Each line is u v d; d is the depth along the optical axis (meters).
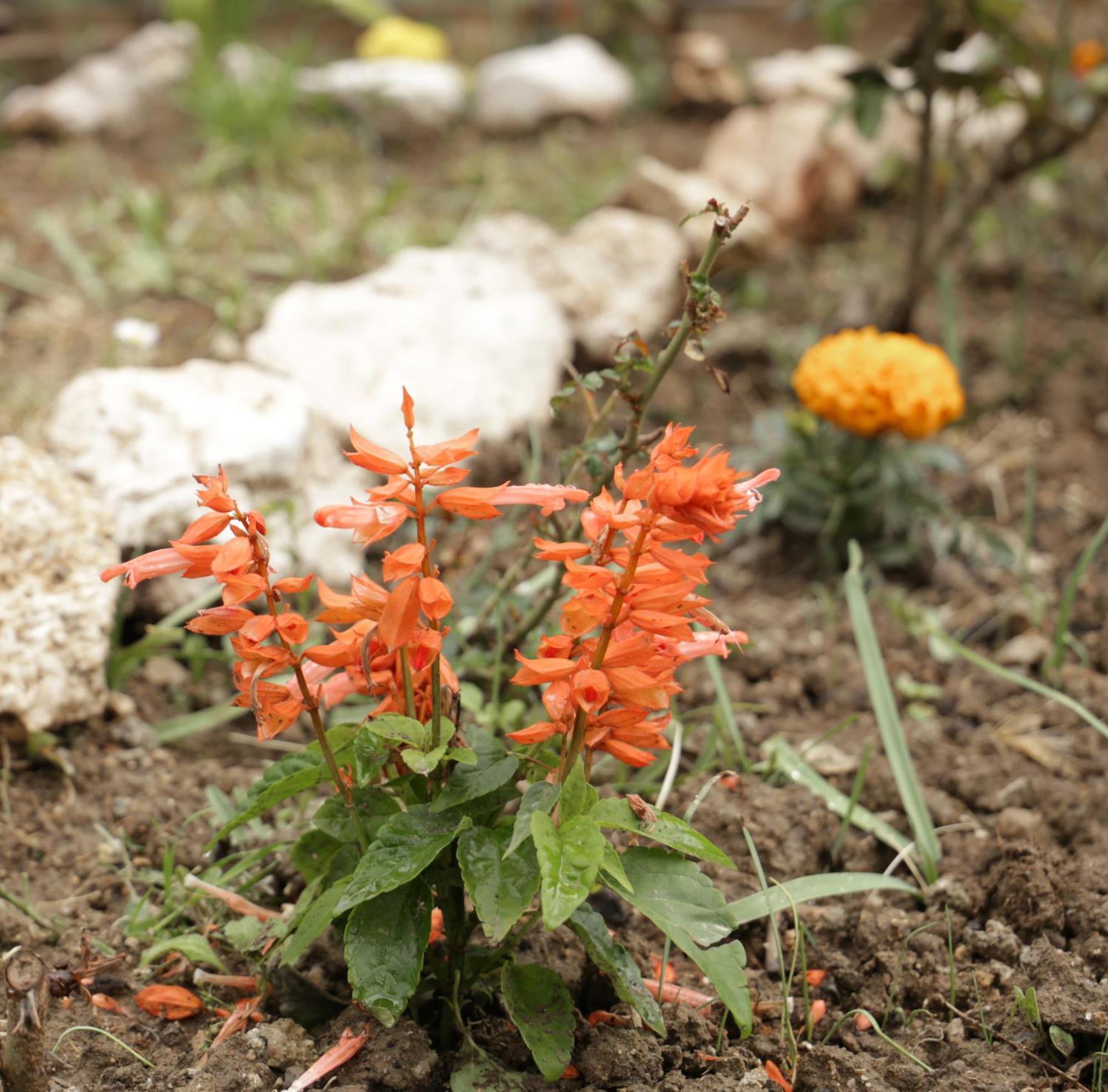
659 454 0.86
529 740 0.90
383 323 1.56
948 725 1.22
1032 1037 0.98
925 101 1.64
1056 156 1.74
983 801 1.14
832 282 2.03
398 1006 0.89
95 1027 0.98
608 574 0.86
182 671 1.24
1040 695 1.23
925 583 1.41
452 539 1.35
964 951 1.04
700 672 1.25
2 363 1.66
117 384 1.30
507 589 1.16
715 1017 0.99
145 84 2.60
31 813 1.12
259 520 0.87
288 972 0.98
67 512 1.19
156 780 1.15
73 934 1.04
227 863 1.08
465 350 1.53
